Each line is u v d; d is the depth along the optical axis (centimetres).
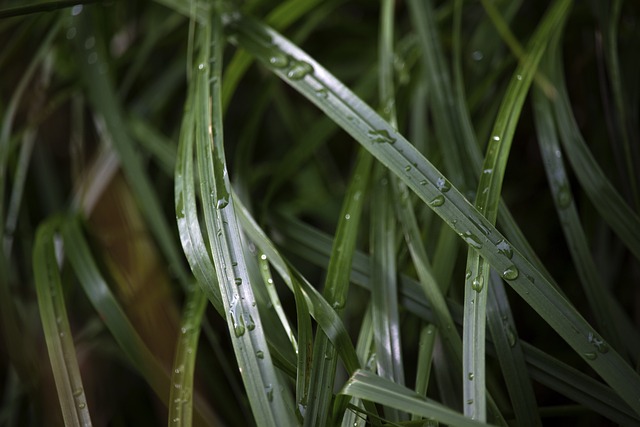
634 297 51
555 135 47
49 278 46
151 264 53
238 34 48
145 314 52
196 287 46
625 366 39
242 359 38
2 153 51
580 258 45
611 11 49
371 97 53
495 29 53
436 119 47
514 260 40
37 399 49
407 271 46
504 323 42
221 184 41
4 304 49
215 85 44
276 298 42
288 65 46
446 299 43
